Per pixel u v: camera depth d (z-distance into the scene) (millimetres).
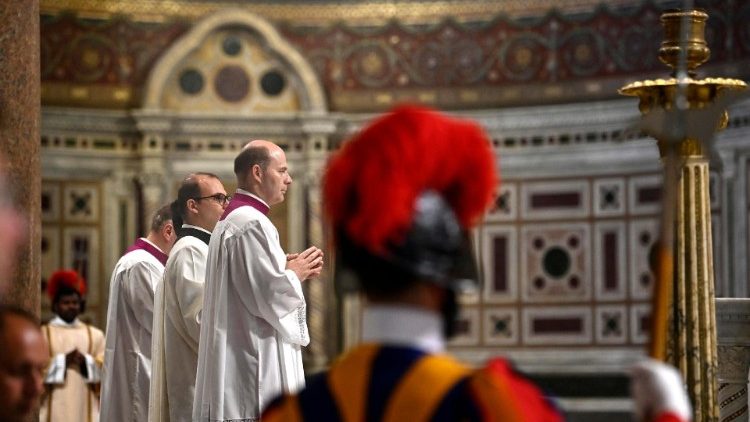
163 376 8312
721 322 8289
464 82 19734
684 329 6379
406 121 2760
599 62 19016
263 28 19641
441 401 2602
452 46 19766
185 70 19625
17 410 3434
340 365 2789
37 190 7516
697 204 6336
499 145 19484
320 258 7812
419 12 19891
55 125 18922
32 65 7516
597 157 18859
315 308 19406
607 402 18359
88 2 19312
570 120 19000
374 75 20016
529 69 19406
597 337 18828
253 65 19797
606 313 18781
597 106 18797
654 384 2803
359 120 19891
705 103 6113
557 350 19047
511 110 19391
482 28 19656
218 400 7520
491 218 19469
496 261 19453
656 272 3350
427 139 2723
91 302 19047
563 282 19062
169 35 19594
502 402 2559
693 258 6348
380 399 2656
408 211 2697
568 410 18250
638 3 18734
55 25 19141
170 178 19484
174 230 9188
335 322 19500
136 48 19500
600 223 18828
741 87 6109
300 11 20031
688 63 6430
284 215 19719
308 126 19562
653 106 6227
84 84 19266
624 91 6344
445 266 2742
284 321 7562
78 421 11352
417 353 2715
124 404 9180
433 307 2775
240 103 19734
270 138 19750
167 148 19438
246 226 7570
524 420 2543
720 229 17578
